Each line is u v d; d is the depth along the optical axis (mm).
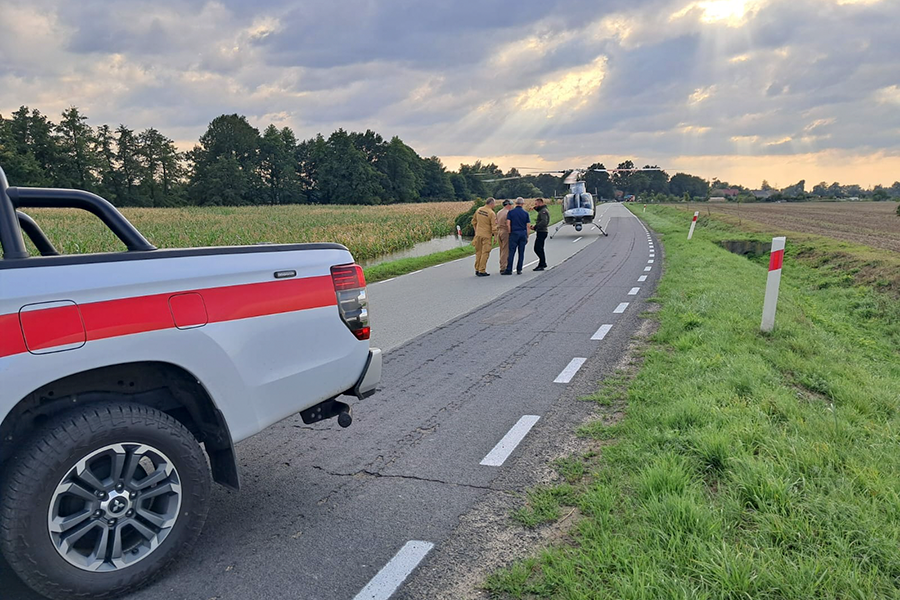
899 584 2432
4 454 2463
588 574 2594
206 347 2812
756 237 23688
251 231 31484
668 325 7766
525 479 3701
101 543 2500
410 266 18156
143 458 2621
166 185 113875
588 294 11344
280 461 4133
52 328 2369
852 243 20922
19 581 2748
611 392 5328
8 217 2479
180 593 2666
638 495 3270
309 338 3234
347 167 116500
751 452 3621
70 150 99688
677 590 2387
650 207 81062
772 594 2381
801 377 5500
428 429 4648
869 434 4129
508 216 15047
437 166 149375
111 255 2602
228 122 118938
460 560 2861
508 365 6473
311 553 2973
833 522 2818
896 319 11227
